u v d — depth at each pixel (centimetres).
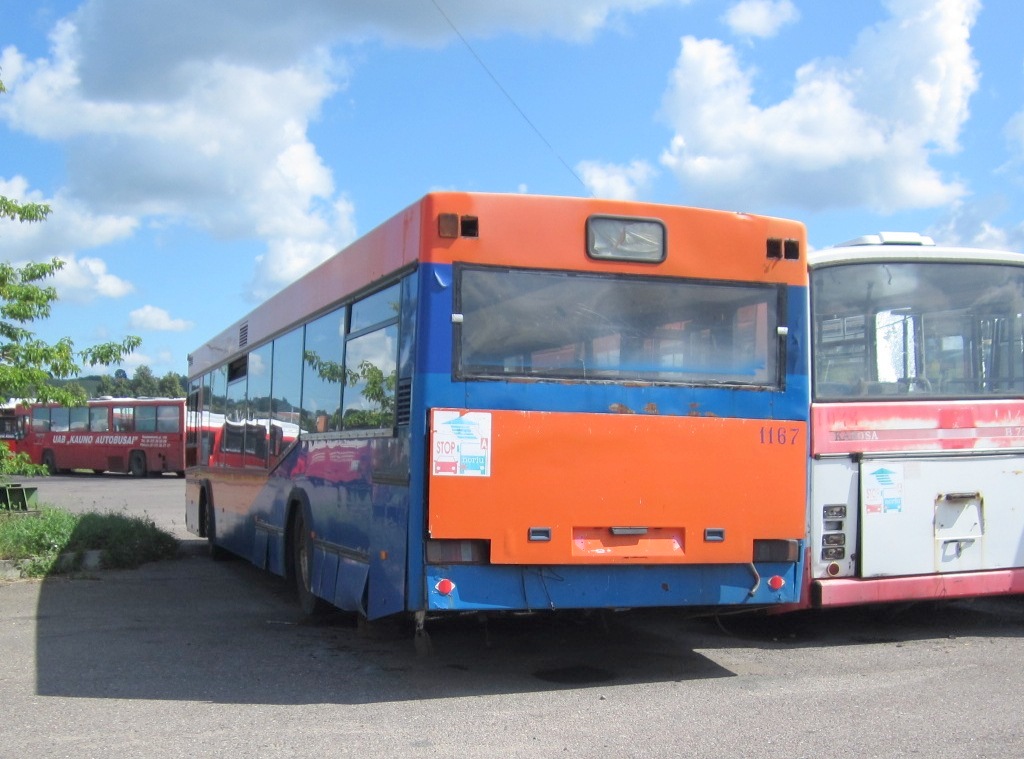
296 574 947
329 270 860
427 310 616
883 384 788
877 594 770
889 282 800
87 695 643
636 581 638
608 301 647
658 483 640
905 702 617
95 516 1399
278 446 1025
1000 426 812
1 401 1300
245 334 1229
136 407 4041
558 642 814
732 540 653
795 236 692
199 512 1492
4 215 1278
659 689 656
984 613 938
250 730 563
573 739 543
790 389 677
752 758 509
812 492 762
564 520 622
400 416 639
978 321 823
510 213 635
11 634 845
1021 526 812
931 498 790
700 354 661
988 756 510
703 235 669
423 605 603
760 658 754
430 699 632
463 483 607
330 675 698
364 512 709
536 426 622
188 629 872
